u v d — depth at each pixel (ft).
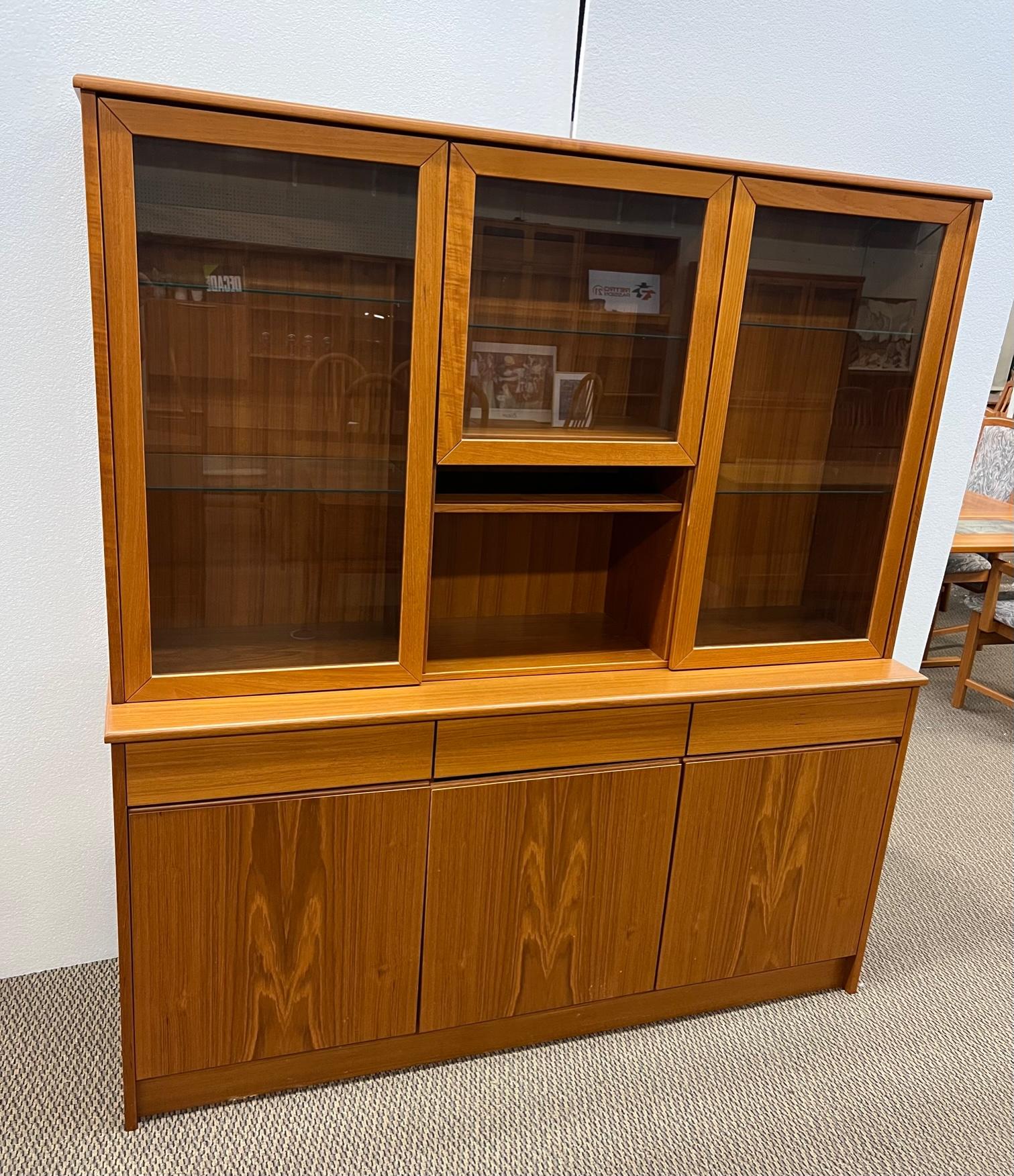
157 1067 5.09
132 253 4.18
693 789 5.66
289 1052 5.33
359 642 5.24
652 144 6.02
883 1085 5.75
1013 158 6.78
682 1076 5.74
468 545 6.19
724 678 5.74
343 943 5.21
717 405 5.34
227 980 5.08
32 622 5.58
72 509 5.50
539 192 4.79
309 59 5.21
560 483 5.83
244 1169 4.92
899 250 5.51
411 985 5.43
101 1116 5.21
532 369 5.12
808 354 5.60
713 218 5.02
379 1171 4.96
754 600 6.00
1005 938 7.28
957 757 10.28
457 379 4.83
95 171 4.03
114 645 4.69
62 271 5.13
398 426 4.90
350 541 5.08
